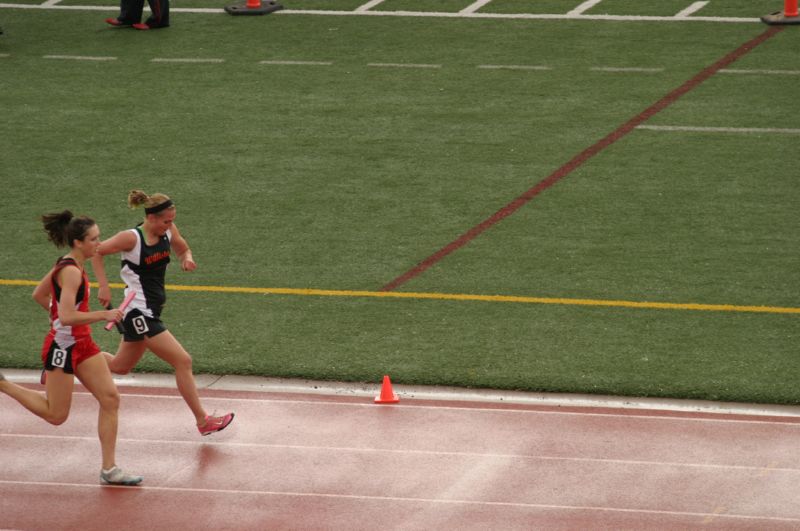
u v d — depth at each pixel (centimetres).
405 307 3959
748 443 3044
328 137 5531
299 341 3725
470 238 4488
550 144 5375
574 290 4047
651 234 4475
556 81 6156
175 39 7044
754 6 7250
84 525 2712
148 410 3303
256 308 3975
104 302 2991
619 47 6631
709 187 4884
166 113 5891
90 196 4944
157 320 3031
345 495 2816
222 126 5703
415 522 2684
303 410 3288
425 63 6506
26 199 4922
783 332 3719
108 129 5697
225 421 3081
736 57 6394
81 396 3375
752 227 4509
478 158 5244
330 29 7150
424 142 5444
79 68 6575
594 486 2834
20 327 3866
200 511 2762
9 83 6359
